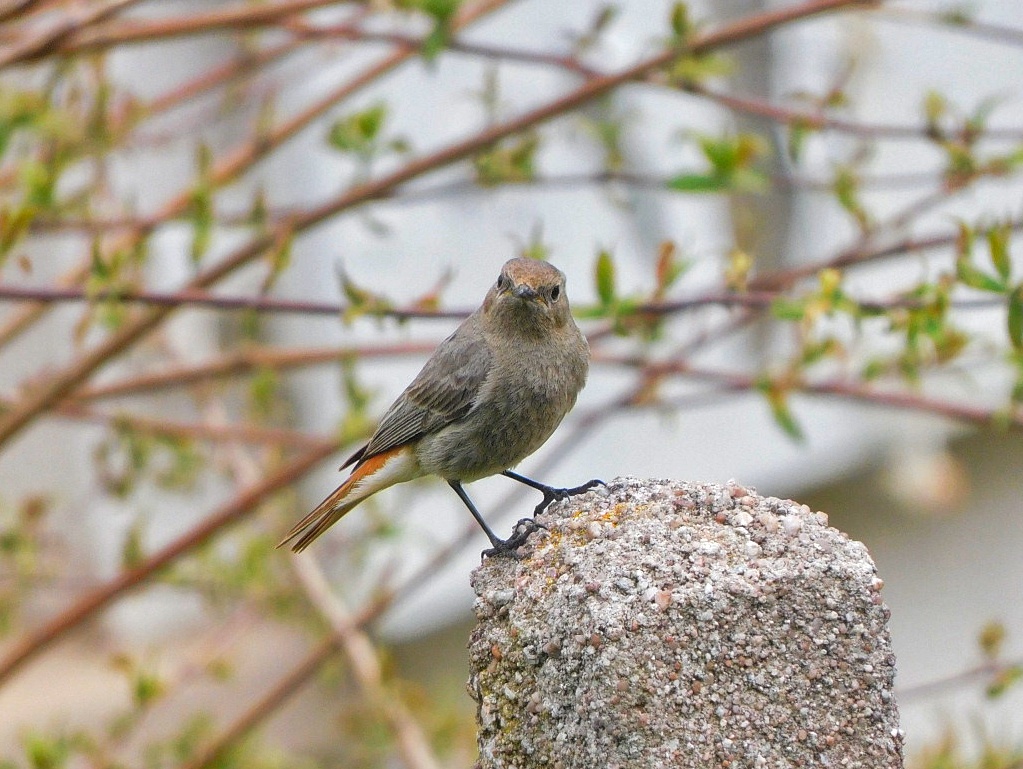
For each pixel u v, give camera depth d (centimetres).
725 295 883
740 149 928
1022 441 1567
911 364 955
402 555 1541
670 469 1772
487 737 534
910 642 1667
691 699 486
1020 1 1553
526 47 1698
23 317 1137
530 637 517
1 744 1819
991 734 1434
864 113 1549
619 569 503
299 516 1528
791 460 1692
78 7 988
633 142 1550
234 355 1112
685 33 964
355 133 995
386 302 888
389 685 1153
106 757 1085
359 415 1054
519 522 696
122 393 1137
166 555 1034
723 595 492
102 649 2155
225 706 1802
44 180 926
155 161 1759
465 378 894
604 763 483
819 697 494
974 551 1614
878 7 964
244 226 990
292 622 1285
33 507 1196
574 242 1775
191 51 2162
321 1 961
